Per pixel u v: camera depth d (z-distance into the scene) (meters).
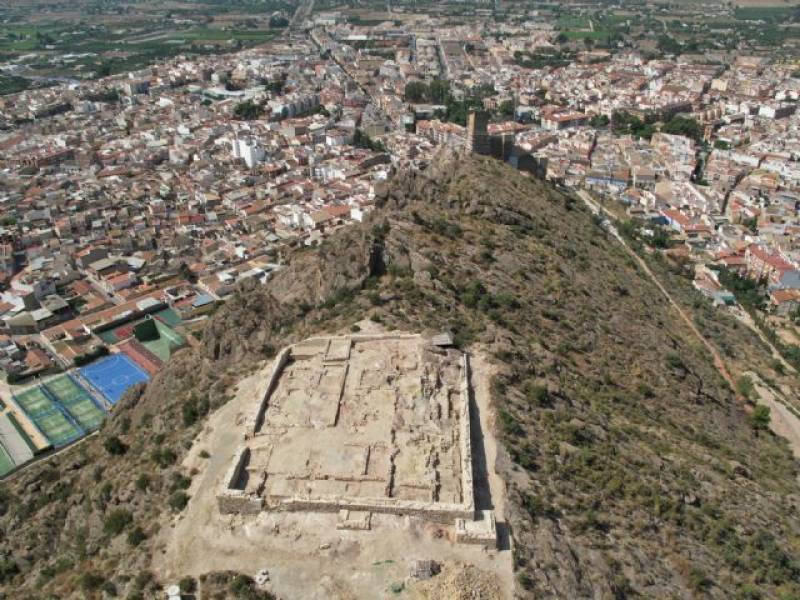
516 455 99.31
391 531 85.75
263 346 128.12
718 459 128.38
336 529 86.56
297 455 96.19
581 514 94.25
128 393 149.00
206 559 85.31
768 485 128.38
